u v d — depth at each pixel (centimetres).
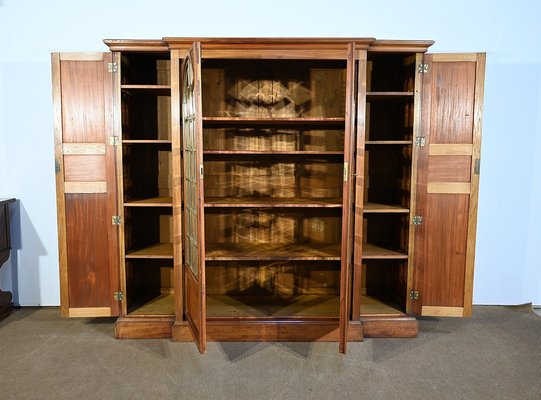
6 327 264
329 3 283
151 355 229
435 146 245
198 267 208
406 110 258
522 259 299
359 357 228
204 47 230
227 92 277
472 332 261
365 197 285
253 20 283
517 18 284
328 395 192
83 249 249
